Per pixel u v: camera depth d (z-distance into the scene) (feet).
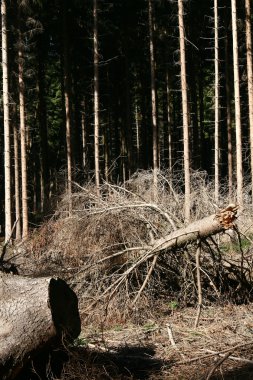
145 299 25.36
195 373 17.62
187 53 94.22
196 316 23.85
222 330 21.68
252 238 30.12
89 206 30.01
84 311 24.89
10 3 71.20
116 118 107.14
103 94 99.81
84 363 17.33
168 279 27.02
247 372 17.10
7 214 62.85
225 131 103.60
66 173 72.79
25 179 69.05
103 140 103.24
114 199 28.81
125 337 22.06
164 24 86.94
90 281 27.09
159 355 19.79
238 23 68.90
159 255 25.59
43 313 15.88
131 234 27.58
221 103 103.09
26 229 67.82
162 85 113.80
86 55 91.81
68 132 78.48
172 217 27.61
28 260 29.09
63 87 89.61
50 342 16.01
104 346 19.69
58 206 31.89
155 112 76.79
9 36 75.20
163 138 116.16
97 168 67.87
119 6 87.97
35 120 104.78
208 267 27.04
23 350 15.60
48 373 16.26
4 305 15.99
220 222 24.14
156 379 17.53
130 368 18.57
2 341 15.48
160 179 32.17
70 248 28.19
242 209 30.12
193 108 96.02
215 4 69.87
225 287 26.81
